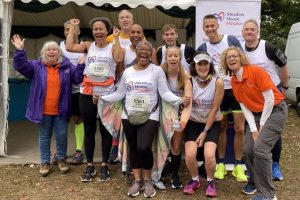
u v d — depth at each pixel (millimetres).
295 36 10297
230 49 3789
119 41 4617
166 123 4164
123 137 4488
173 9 5730
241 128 4613
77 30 4711
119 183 4598
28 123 8188
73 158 5301
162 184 4406
